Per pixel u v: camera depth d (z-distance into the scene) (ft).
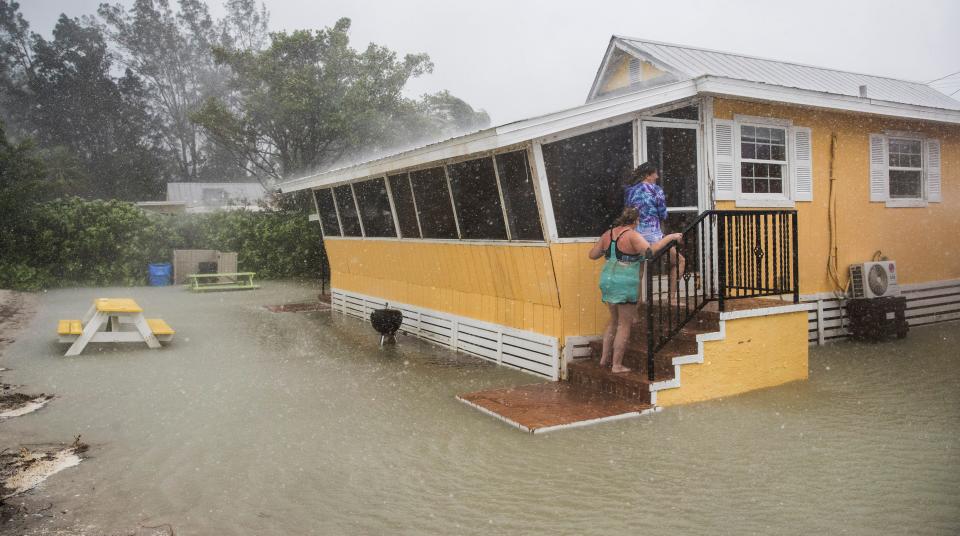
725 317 23.07
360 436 19.69
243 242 74.84
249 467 17.29
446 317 33.83
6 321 42.98
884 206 34.55
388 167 34.45
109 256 67.62
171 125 199.72
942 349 30.66
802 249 31.53
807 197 31.45
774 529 13.34
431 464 17.38
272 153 112.78
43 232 64.49
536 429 19.61
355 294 45.62
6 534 13.60
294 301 55.06
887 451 17.65
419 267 36.11
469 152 25.88
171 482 16.35
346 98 100.48
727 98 27.86
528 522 13.96
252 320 44.09
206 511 14.70
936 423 19.98
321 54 104.99
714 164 27.94
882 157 34.32
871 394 23.27
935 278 36.99
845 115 32.76
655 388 21.76
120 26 195.72
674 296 27.32
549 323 26.23
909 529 13.24
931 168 36.65
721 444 18.39
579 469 16.83
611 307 23.56
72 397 24.23
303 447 18.76
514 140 23.44
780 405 22.06
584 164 25.63
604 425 20.30
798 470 16.44
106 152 187.32
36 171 71.77
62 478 16.65
